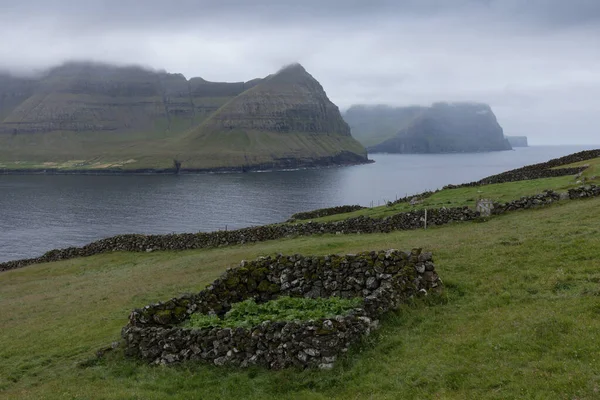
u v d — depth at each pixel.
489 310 15.33
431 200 46.91
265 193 176.12
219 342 15.33
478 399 10.44
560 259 18.66
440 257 23.00
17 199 170.88
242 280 19.56
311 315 15.47
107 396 13.48
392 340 14.42
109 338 19.81
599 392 9.53
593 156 57.62
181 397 13.20
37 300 34.16
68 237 99.06
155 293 28.45
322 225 43.16
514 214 34.09
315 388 12.84
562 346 11.74
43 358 18.89
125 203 153.88
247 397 12.86
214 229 100.44
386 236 35.94
